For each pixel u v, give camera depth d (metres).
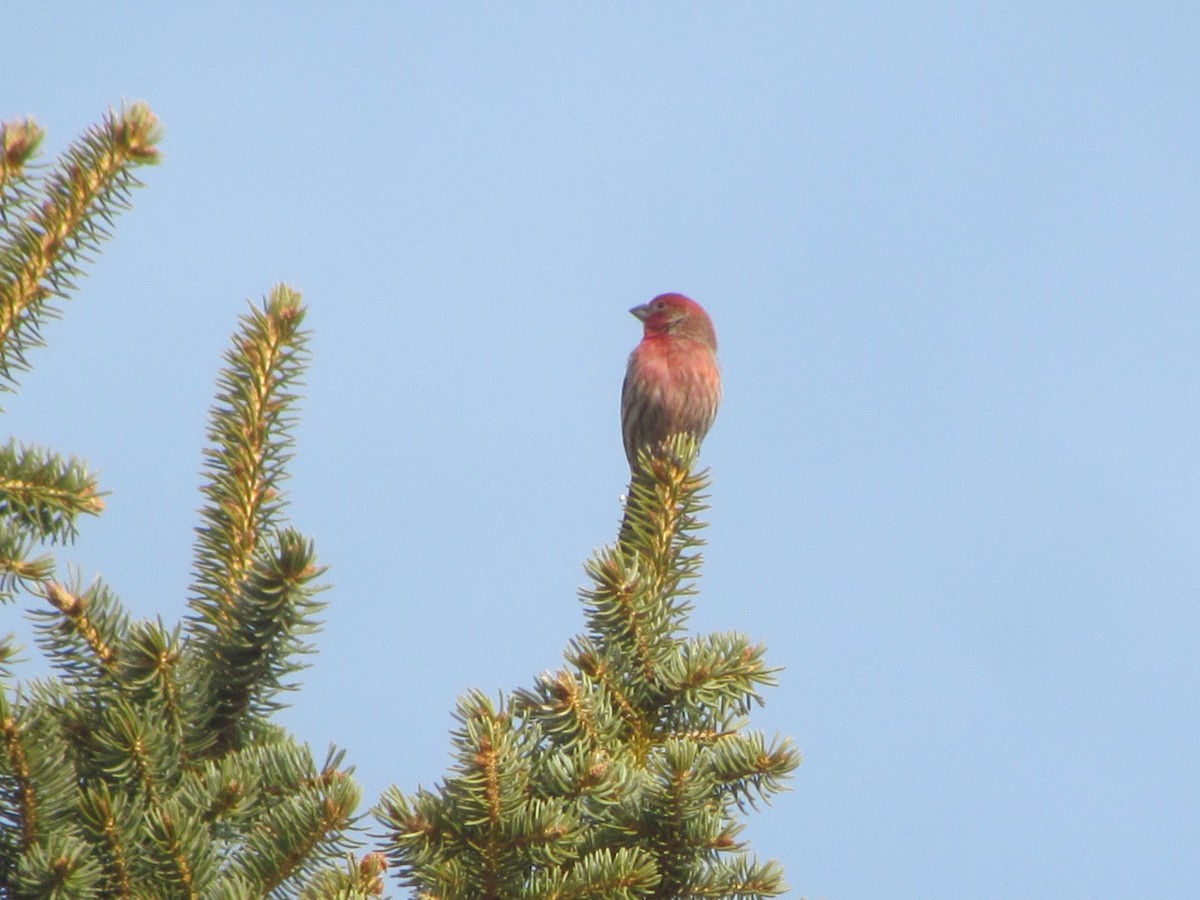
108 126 6.45
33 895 5.43
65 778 5.68
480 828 6.18
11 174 6.13
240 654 6.53
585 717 7.13
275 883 5.85
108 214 6.52
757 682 7.48
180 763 6.29
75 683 6.29
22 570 6.12
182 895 5.76
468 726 6.21
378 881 5.71
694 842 6.49
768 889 6.55
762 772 6.85
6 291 6.41
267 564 6.38
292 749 6.26
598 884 6.20
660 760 6.53
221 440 7.54
